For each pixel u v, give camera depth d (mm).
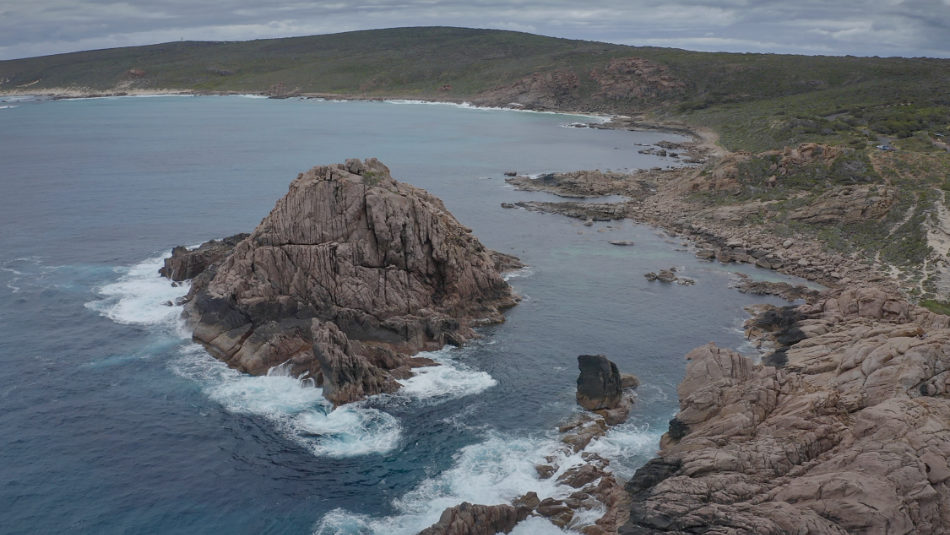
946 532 47938
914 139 189625
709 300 106562
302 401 75000
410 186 105500
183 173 199500
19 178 187500
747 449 56531
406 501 59812
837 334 79812
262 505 59062
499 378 81188
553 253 130000
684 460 57562
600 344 90750
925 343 63812
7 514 56938
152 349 85562
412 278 91375
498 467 64375
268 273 88312
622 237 141625
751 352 88062
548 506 58219
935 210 127500
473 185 191750
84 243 126812
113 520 56812
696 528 49938
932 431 53688
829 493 49531
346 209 89875
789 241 130250
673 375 82750
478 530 54250
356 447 67438
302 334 84562
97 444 66688
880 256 120125
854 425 57156
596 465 64312
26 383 77062
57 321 92562
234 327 85812
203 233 135000
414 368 82625
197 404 74000
